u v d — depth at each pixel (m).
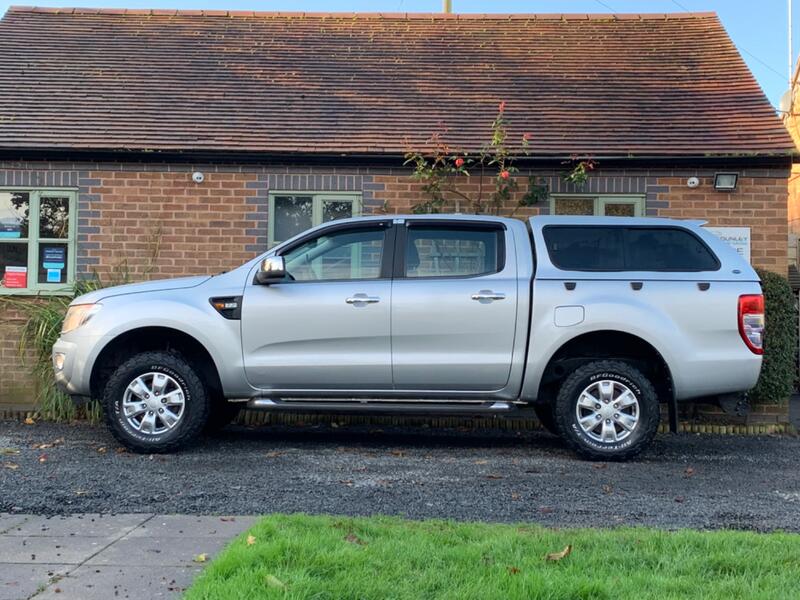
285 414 8.57
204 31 11.52
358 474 5.98
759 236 8.88
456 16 12.06
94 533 4.39
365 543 3.97
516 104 9.94
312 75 10.52
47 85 9.95
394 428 8.33
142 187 9.12
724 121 9.38
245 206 9.12
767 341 8.16
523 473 6.05
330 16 11.98
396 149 9.02
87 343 6.54
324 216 9.23
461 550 3.85
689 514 4.91
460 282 6.45
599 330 6.32
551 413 7.27
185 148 8.95
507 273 6.46
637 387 6.36
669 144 9.00
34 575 3.72
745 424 8.40
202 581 3.46
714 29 11.52
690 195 8.98
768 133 9.06
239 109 9.71
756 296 6.38
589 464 6.41
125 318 6.50
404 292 6.43
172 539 4.27
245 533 4.22
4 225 9.16
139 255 9.11
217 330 6.48
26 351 8.86
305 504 5.07
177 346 6.93
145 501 5.12
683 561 3.73
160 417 6.61
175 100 9.83
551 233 6.63
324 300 6.45
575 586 3.32
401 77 10.54
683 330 6.32
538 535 4.18
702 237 6.57
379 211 9.12
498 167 9.05
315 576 3.47
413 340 6.41
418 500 5.20
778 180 8.88
